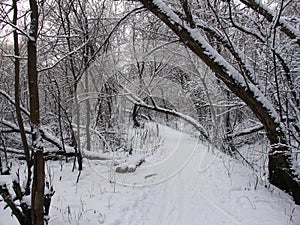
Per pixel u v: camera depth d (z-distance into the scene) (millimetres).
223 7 8281
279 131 6508
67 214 5625
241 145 13008
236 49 7039
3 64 9539
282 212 5988
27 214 4301
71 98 10234
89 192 7047
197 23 7129
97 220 5543
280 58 7172
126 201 6609
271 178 7844
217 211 6277
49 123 11562
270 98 7762
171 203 6895
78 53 10266
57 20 9211
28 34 3963
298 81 7754
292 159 6508
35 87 3961
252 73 7160
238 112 13344
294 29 6941
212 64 6664
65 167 9133
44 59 9688
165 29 11586
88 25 10922
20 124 4410
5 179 4426
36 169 3939
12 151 9469
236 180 8156
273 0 7898
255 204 6383
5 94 8492
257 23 7500
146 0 6574
